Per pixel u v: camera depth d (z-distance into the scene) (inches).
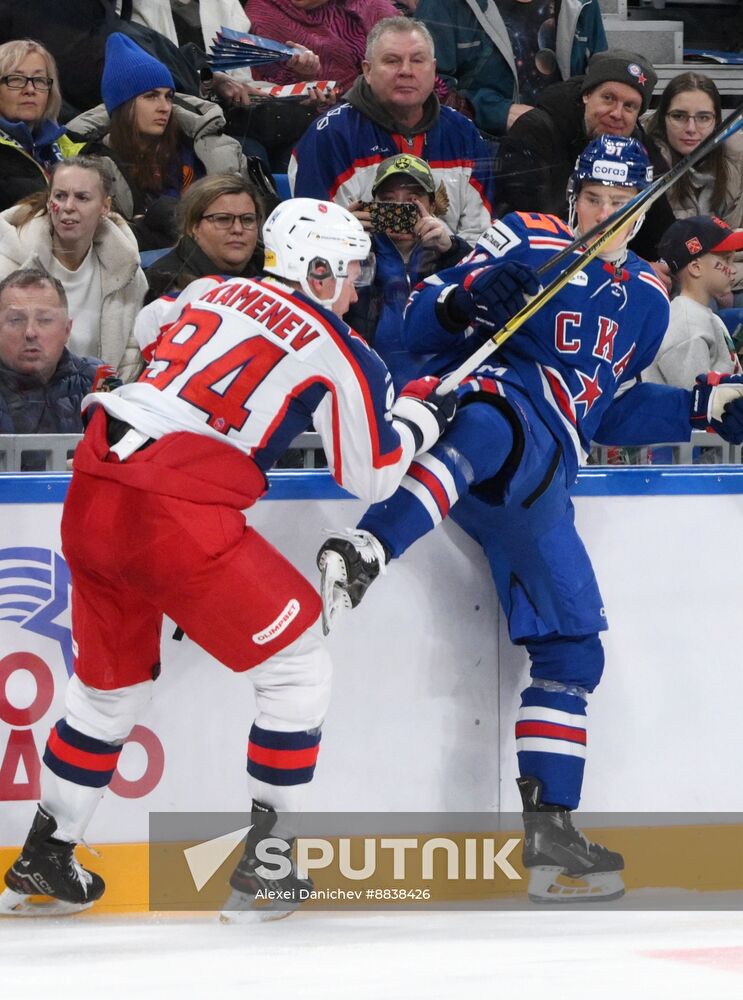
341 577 357.7
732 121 362.3
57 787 376.2
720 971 214.5
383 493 361.4
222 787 415.5
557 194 602.9
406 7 677.3
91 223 503.2
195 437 347.3
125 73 561.0
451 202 591.2
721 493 447.5
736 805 448.8
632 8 787.4
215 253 514.6
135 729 410.6
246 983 213.9
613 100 596.7
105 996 198.7
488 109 642.2
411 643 426.6
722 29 796.0
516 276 382.9
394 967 235.3
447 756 429.7
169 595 349.1
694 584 446.0
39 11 597.3
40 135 569.6
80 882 384.5
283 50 635.5
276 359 351.9
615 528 440.5
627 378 443.2
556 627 405.7
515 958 247.0
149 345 412.5
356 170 581.3
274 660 358.3
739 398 442.9
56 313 454.3
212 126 583.2
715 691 447.8
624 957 241.3
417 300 417.4
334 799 421.4
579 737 406.6
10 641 406.0
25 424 455.8
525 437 395.2
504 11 642.2
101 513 346.9
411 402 375.9
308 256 357.1
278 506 418.6
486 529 410.0
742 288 609.9
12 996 201.0
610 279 413.1
